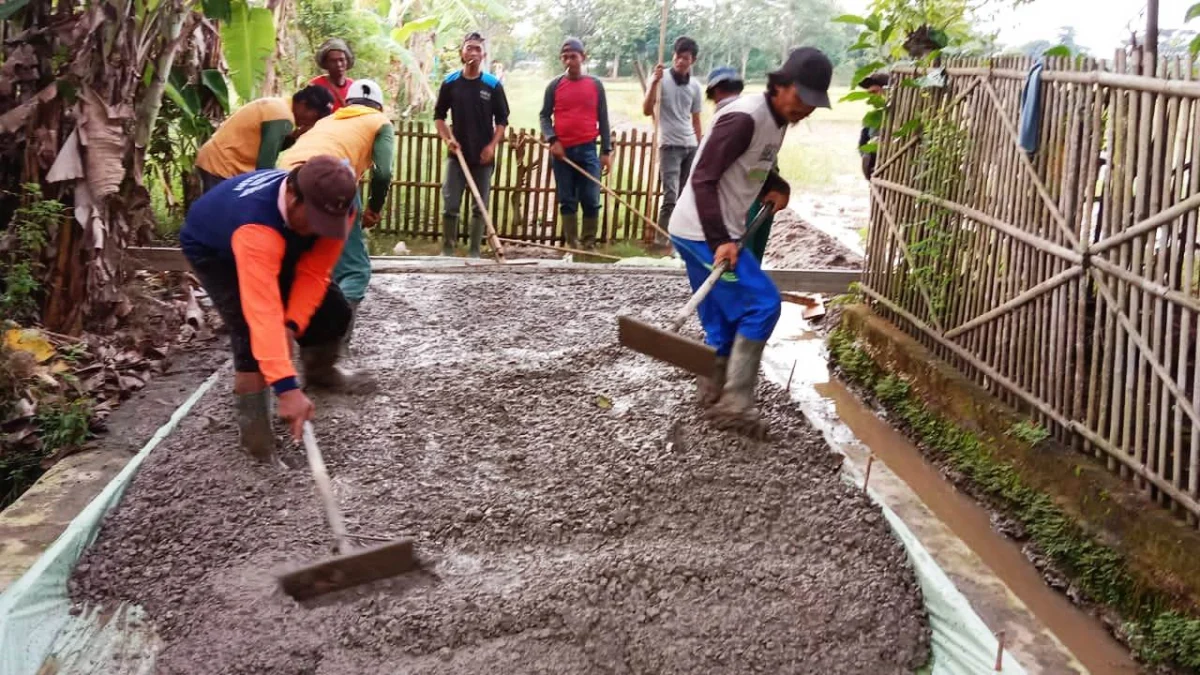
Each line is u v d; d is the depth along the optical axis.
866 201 11.92
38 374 4.86
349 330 5.32
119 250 5.90
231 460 4.26
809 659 3.31
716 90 5.64
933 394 5.46
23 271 5.33
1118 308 4.18
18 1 5.48
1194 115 3.76
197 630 3.32
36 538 3.79
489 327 6.27
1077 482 4.30
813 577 3.67
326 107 5.89
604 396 5.13
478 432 4.66
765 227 4.91
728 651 3.30
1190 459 3.80
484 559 3.71
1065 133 4.59
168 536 3.79
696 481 4.25
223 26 7.38
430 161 9.33
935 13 6.20
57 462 4.50
